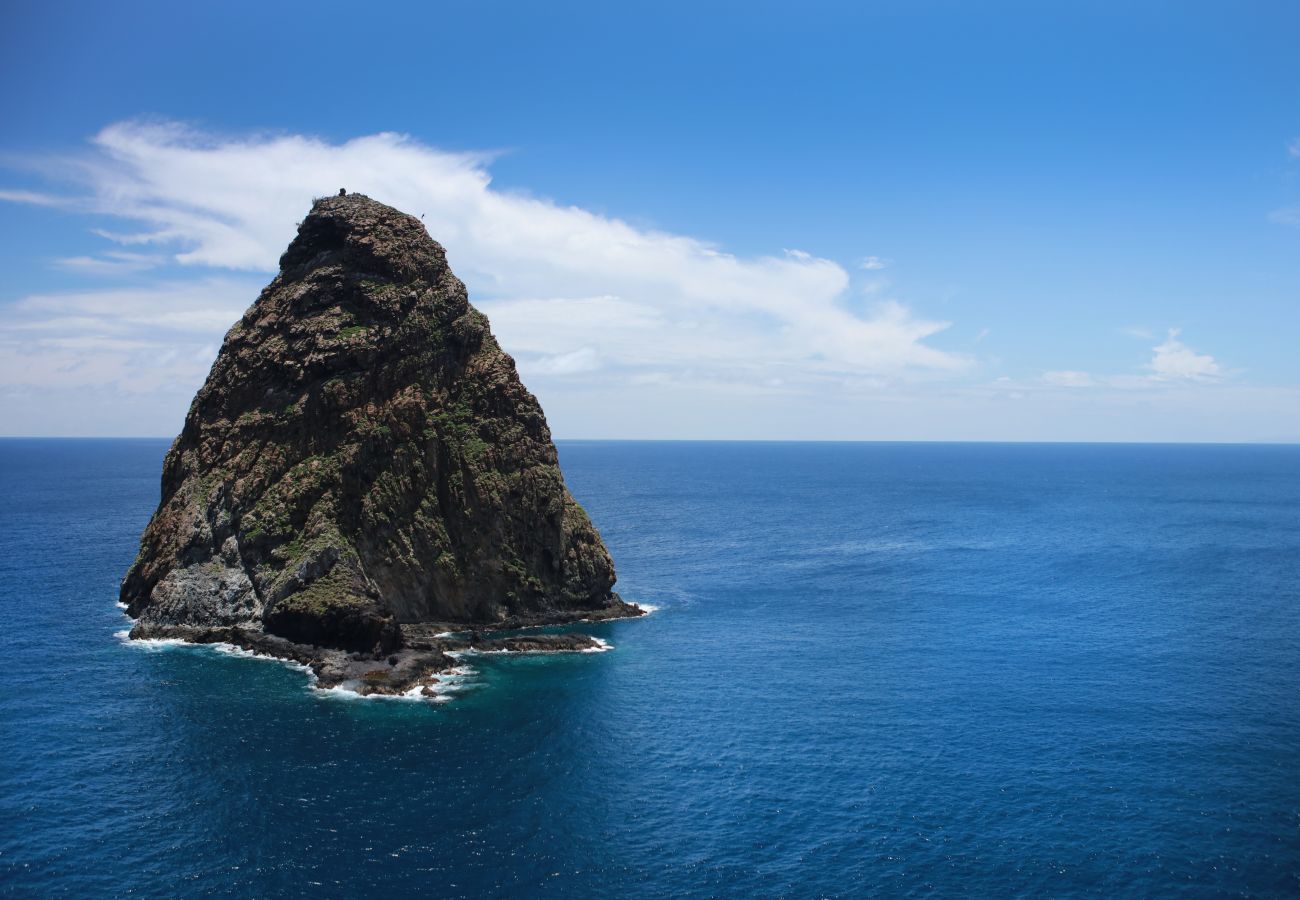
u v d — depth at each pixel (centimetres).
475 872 4619
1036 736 6556
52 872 4497
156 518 10069
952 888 4519
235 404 9981
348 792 5491
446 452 9925
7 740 6159
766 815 5275
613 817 5234
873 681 7931
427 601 9631
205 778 5634
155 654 8294
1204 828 5138
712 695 7506
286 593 8675
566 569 10356
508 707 7125
